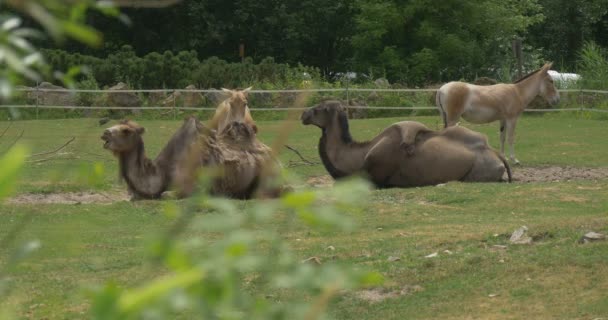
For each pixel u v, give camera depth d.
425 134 44.06
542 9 137.75
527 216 33.06
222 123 51.88
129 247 27.95
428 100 83.25
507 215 33.38
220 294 4.57
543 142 62.44
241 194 38.88
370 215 32.94
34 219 32.44
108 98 80.44
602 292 21.78
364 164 43.72
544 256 24.52
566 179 48.53
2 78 4.15
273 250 5.95
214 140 38.38
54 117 78.81
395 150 43.38
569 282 22.59
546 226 27.88
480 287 22.69
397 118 78.31
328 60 133.00
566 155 56.66
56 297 21.84
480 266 24.14
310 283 4.99
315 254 26.38
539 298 21.73
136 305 4.05
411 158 43.25
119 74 88.50
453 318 20.78
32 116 77.81
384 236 28.83
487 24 113.44
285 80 89.12
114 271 24.70
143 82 87.94
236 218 4.89
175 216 5.82
